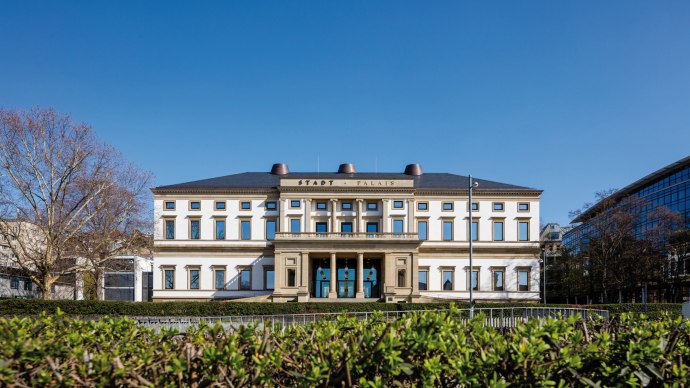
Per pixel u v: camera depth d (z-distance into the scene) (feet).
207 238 237.66
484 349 22.91
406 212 236.22
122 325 29.32
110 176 172.35
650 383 22.08
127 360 23.56
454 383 22.34
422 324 22.44
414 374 21.44
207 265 236.84
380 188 235.81
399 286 221.66
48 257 162.81
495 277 235.61
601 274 238.27
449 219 237.86
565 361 20.84
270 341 25.12
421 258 237.45
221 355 21.20
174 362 20.76
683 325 29.40
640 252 219.00
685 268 231.91
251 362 22.99
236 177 262.47
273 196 240.12
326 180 236.22
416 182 254.27
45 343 22.62
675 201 264.72
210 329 25.13
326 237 223.71
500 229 237.86
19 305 156.87
